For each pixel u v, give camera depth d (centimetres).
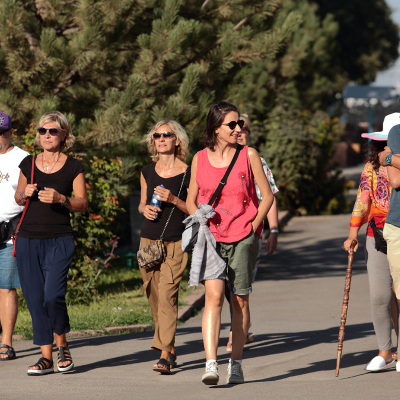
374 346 2625
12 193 2405
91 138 4197
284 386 1969
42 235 2152
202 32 4544
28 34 4506
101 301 3822
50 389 1969
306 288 4366
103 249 4141
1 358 2400
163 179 2280
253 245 1969
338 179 10338
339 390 1889
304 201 9869
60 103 4619
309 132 9531
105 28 4247
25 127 4156
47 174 2197
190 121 4450
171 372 2214
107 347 2659
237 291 1972
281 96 9725
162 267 2236
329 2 19012
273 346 2694
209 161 1995
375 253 2150
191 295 4009
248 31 4919
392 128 2036
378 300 2161
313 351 2564
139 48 4819
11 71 4028
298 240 7125
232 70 5147
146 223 2284
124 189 4034
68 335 2928
